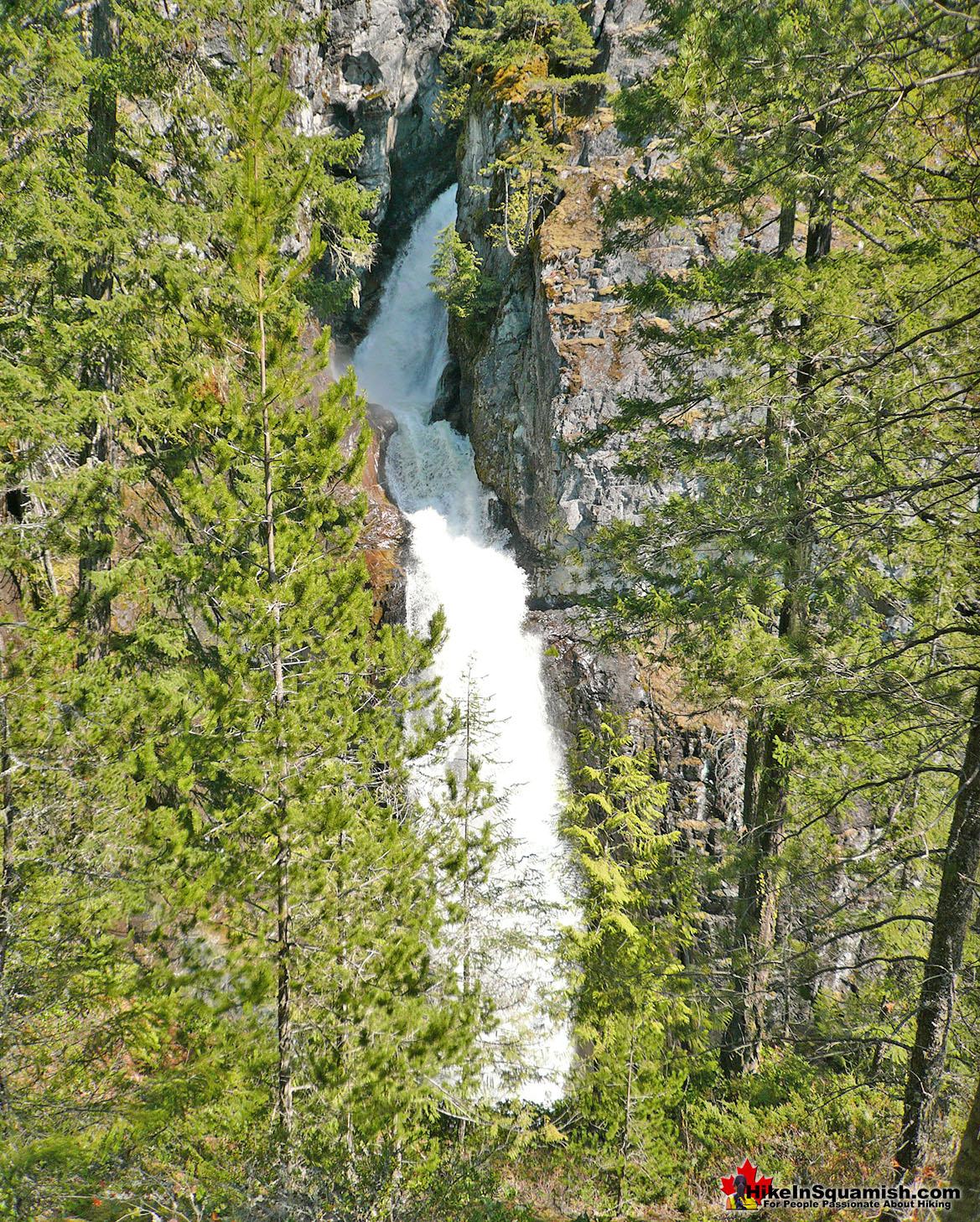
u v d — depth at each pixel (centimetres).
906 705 862
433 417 3803
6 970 873
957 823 781
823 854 1199
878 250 1084
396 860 895
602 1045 1248
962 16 538
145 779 894
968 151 777
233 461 992
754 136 982
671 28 1035
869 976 1270
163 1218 745
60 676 918
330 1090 795
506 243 3425
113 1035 850
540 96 3409
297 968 839
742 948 1135
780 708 938
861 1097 1131
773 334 1146
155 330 1270
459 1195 864
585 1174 1126
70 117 1245
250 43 1376
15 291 1216
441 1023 835
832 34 730
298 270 903
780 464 1066
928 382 762
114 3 1351
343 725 898
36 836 899
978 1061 930
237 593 859
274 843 839
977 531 811
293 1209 736
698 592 1130
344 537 934
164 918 795
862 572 1162
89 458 1309
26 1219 714
